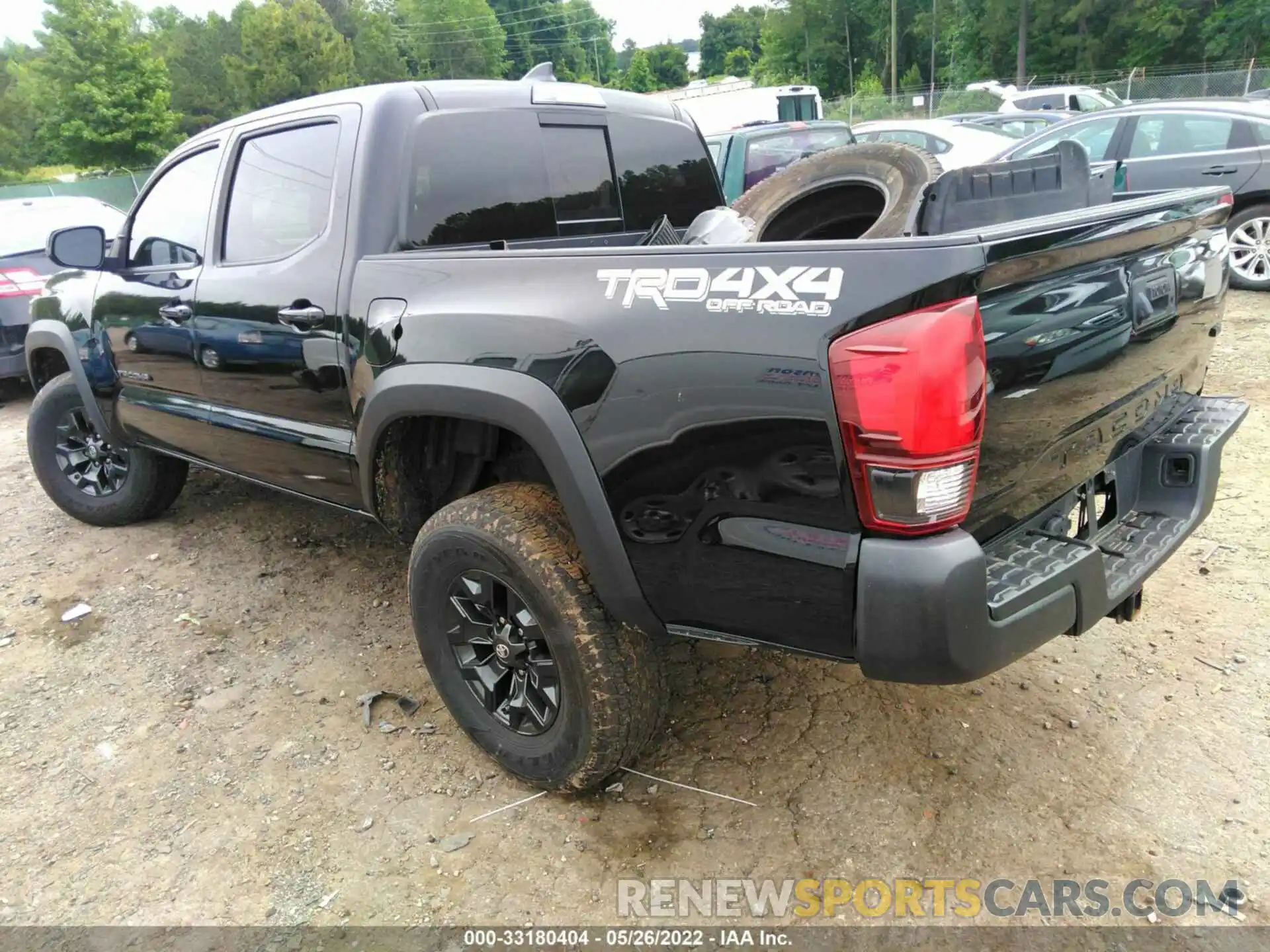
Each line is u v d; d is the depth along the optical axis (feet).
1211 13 119.65
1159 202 6.96
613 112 10.91
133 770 8.64
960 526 5.88
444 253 7.80
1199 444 7.79
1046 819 7.45
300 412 9.56
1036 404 6.05
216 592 12.16
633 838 7.51
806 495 5.67
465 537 7.47
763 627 6.28
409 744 8.87
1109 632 10.05
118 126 106.32
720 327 5.83
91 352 12.64
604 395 6.40
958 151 39.63
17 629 11.41
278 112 9.89
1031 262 5.49
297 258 9.14
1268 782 7.68
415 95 8.95
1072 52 140.87
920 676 5.51
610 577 6.75
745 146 29.27
